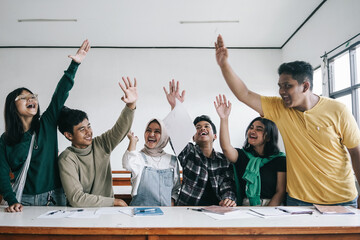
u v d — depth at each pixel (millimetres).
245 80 5512
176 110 1658
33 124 1598
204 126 1746
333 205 1448
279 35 5082
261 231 1070
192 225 1099
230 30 4867
